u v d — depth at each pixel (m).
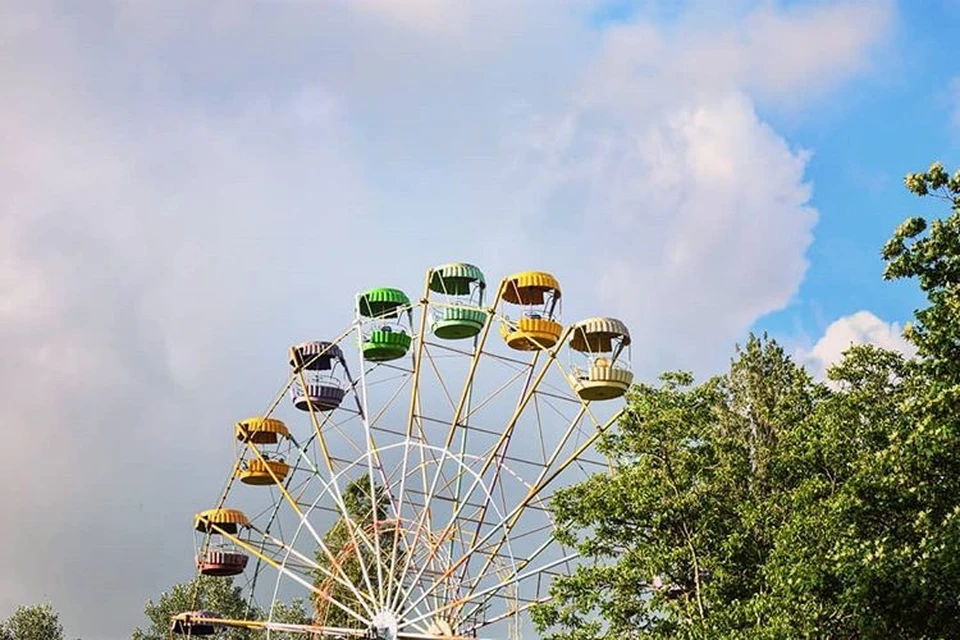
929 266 31.41
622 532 41.31
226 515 55.81
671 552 39.53
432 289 49.22
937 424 29.12
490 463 49.09
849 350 42.97
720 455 42.69
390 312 50.75
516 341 47.56
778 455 42.00
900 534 32.19
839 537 32.66
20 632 83.69
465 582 49.38
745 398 60.84
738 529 40.72
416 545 49.25
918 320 31.48
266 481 56.66
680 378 44.38
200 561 57.09
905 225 31.86
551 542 45.94
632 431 42.94
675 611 38.75
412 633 46.97
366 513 60.59
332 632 50.25
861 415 39.00
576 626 39.75
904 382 40.97
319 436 51.94
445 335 49.03
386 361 52.25
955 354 29.92
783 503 39.38
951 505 31.44
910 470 31.55
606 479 42.66
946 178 31.91
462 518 50.31
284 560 54.22
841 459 37.81
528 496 46.59
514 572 47.91
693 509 40.78
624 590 39.94
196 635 57.97
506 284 46.84
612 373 44.38
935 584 29.08
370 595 48.91
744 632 33.78
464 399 49.03
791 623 32.19
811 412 43.78
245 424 55.16
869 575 29.52
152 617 84.62
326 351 51.94
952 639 29.77
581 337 45.41
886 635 30.39
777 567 33.75
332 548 59.19
